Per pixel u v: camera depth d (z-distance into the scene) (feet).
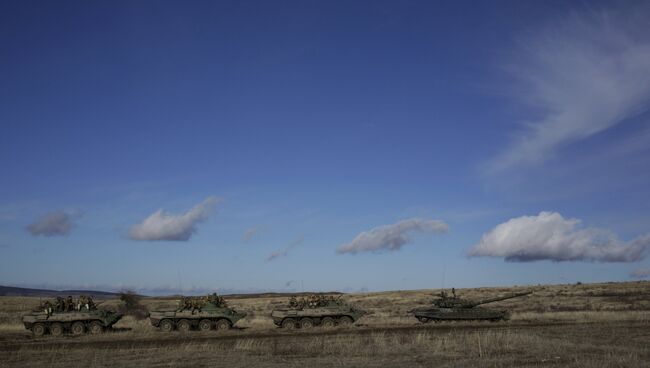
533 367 63.57
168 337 112.06
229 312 131.23
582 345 81.00
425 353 76.84
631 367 61.62
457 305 144.46
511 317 148.05
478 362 67.87
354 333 114.42
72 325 123.95
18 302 272.92
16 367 70.54
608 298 238.27
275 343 90.07
